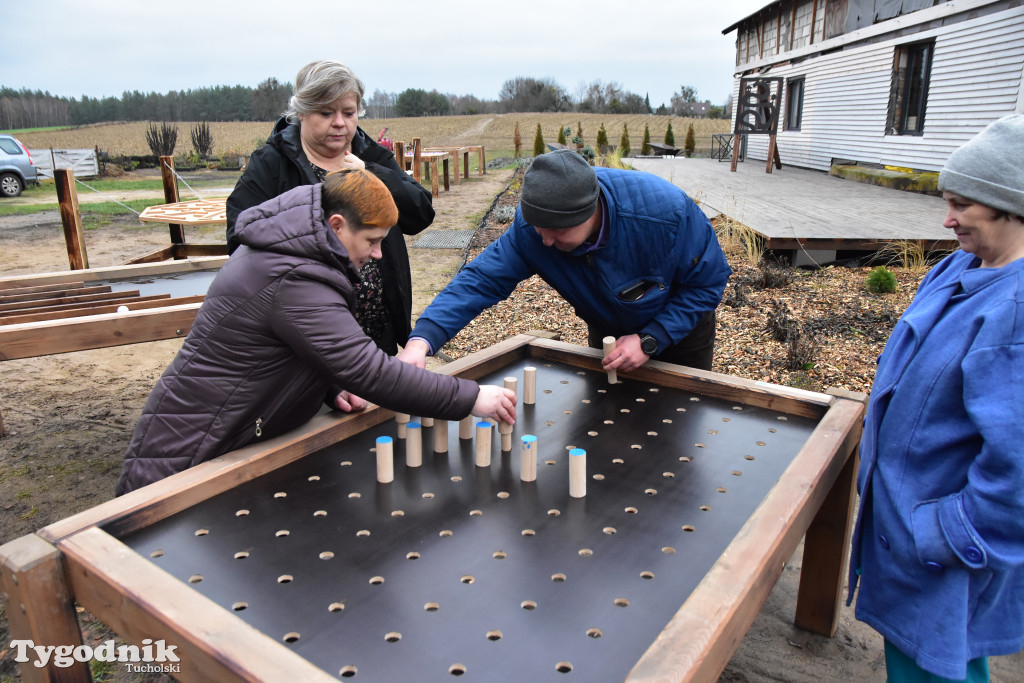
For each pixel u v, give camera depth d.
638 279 2.30
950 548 1.40
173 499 1.51
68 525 1.36
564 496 1.62
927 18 11.17
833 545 2.27
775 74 18.16
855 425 1.90
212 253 6.09
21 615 1.29
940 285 1.59
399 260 2.71
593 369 2.48
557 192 1.90
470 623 1.18
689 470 1.75
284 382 1.76
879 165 12.84
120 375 4.98
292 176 2.59
